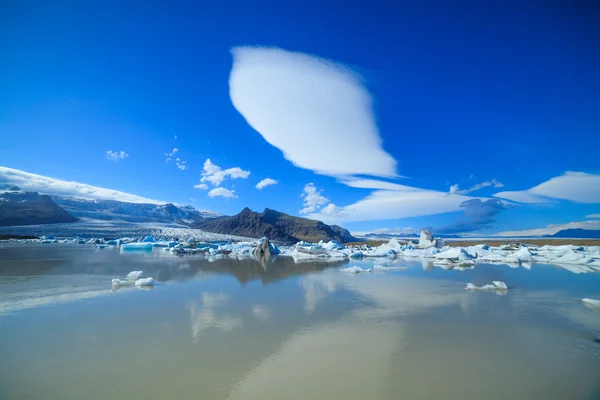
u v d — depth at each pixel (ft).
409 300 49.14
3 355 26.61
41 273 76.07
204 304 45.91
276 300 49.03
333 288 60.03
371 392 20.85
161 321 37.04
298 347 29.04
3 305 44.34
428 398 20.16
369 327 35.24
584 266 102.22
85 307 43.50
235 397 20.11
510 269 93.45
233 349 28.40
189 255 151.64
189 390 20.95
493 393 20.84
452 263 112.06
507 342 30.50
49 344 29.22
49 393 20.43
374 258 142.31
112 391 20.74
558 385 21.94
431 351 28.09
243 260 127.95
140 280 62.03
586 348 28.94
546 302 47.57
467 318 38.88
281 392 20.80
